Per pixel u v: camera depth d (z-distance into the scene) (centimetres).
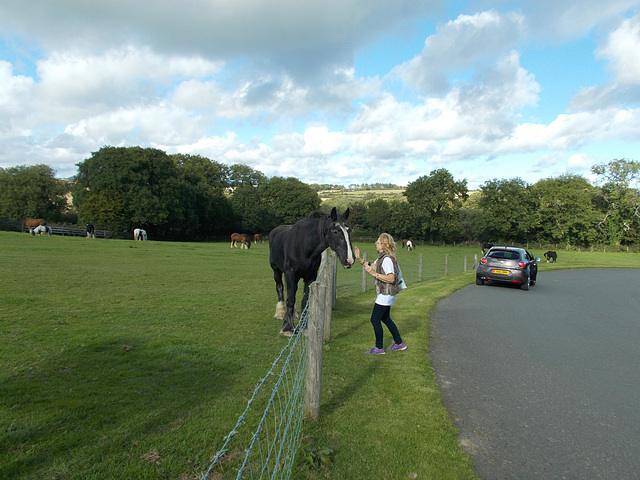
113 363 482
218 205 6619
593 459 343
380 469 315
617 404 463
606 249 6450
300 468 306
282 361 526
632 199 6575
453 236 6662
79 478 271
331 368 532
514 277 1513
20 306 739
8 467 276
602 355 666
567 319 973
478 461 335
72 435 321
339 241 613
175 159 7419
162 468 288
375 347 606
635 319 1001
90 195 4809
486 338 757
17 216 5541
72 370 453
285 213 7169
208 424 352
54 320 657
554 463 335
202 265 1775
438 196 6272
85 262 1538
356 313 913
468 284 1648
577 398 478
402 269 2398
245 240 3881
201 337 618
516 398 473
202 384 438
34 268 1263
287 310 675
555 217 6512
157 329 647
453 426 394
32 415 347
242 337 634
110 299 866
